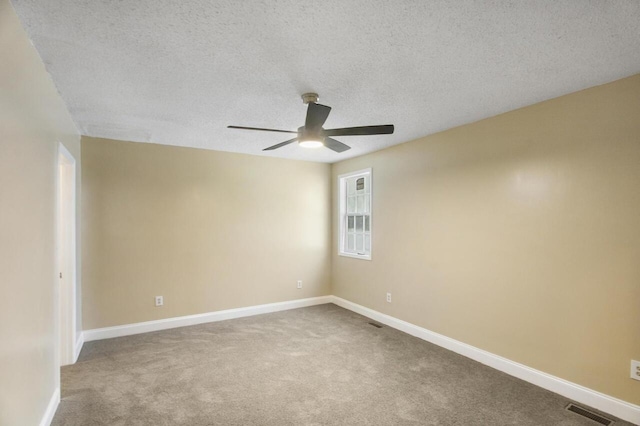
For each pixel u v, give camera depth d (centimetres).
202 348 358
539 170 279
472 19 167
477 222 328
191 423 226
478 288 327
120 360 327
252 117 321
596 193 245
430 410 242
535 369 280
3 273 153
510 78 235
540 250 278
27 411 185
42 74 212
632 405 227
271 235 503
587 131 250
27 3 154
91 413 237
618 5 155
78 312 356
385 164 446
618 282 235
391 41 188
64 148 280
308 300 534
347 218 541
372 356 338
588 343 249
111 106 289
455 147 351
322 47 195
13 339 165
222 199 465
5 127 154
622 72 225
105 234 391
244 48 196
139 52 200
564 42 188
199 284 448
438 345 365
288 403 251
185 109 298
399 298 422
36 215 202
